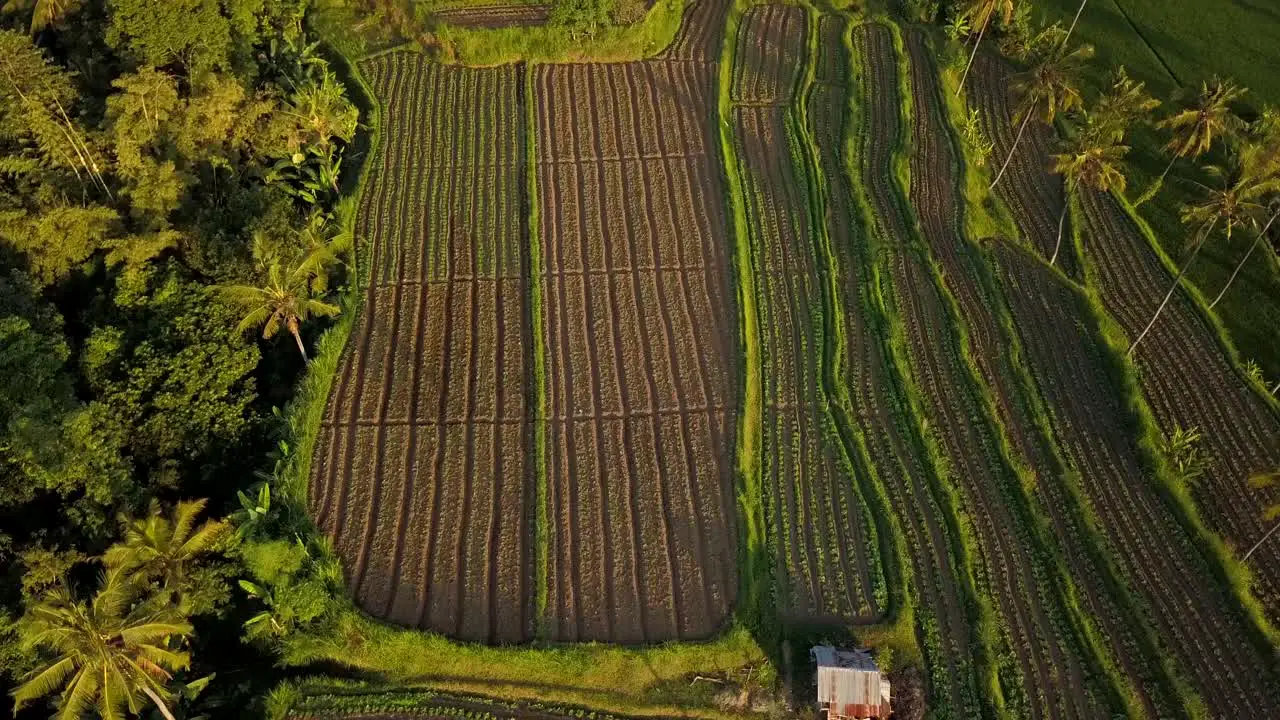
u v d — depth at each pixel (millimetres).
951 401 36281
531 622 29766
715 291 40281
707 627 29609
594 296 40125
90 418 27844
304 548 28859
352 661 28938
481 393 36562
